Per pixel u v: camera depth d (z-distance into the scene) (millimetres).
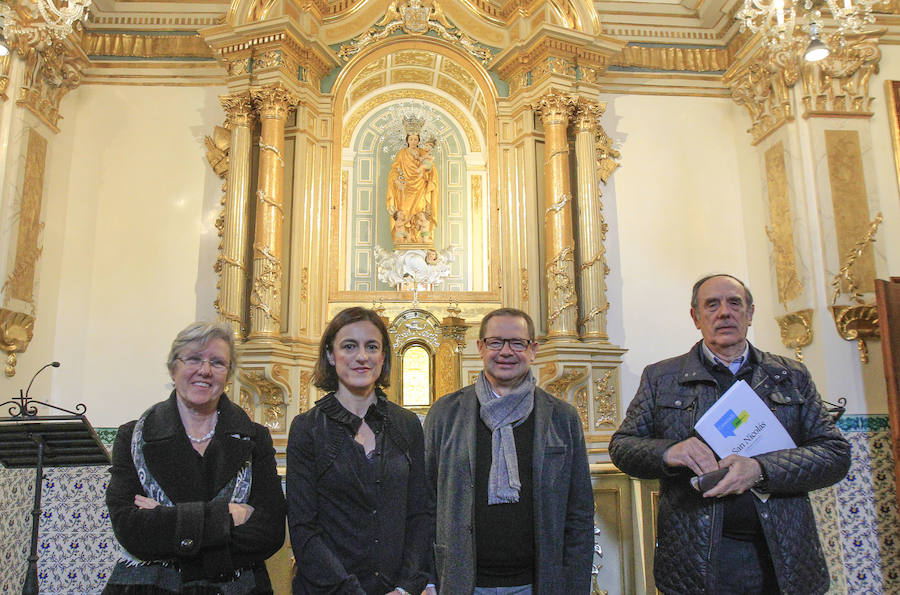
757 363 2693
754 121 6070
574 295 5625
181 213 5898
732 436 2451
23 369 5145
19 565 4824
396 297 5973
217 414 2543
